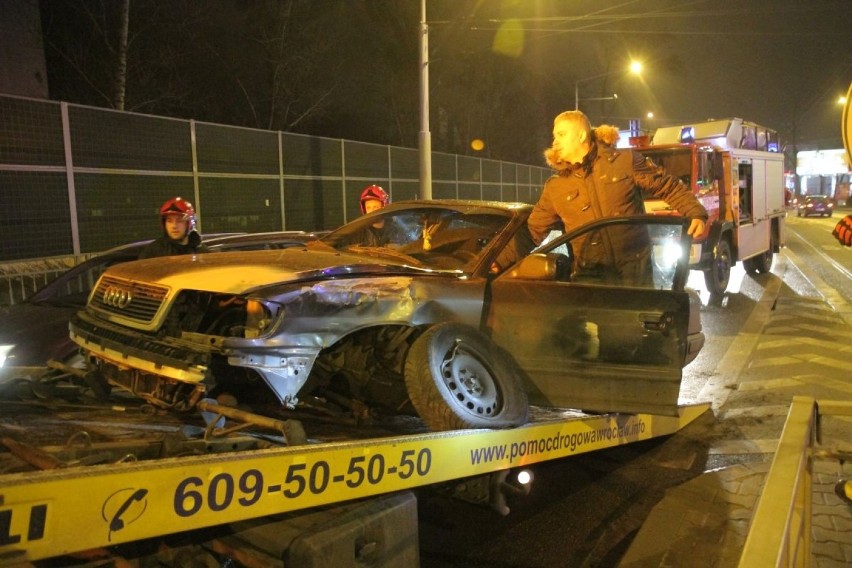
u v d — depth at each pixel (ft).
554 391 14.83
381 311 13.02
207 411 11.02
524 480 13.66
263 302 11.54
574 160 15.89
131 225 36.55
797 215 172.65
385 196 27.09
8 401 13.03
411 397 12.55
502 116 137.59
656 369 14.29
